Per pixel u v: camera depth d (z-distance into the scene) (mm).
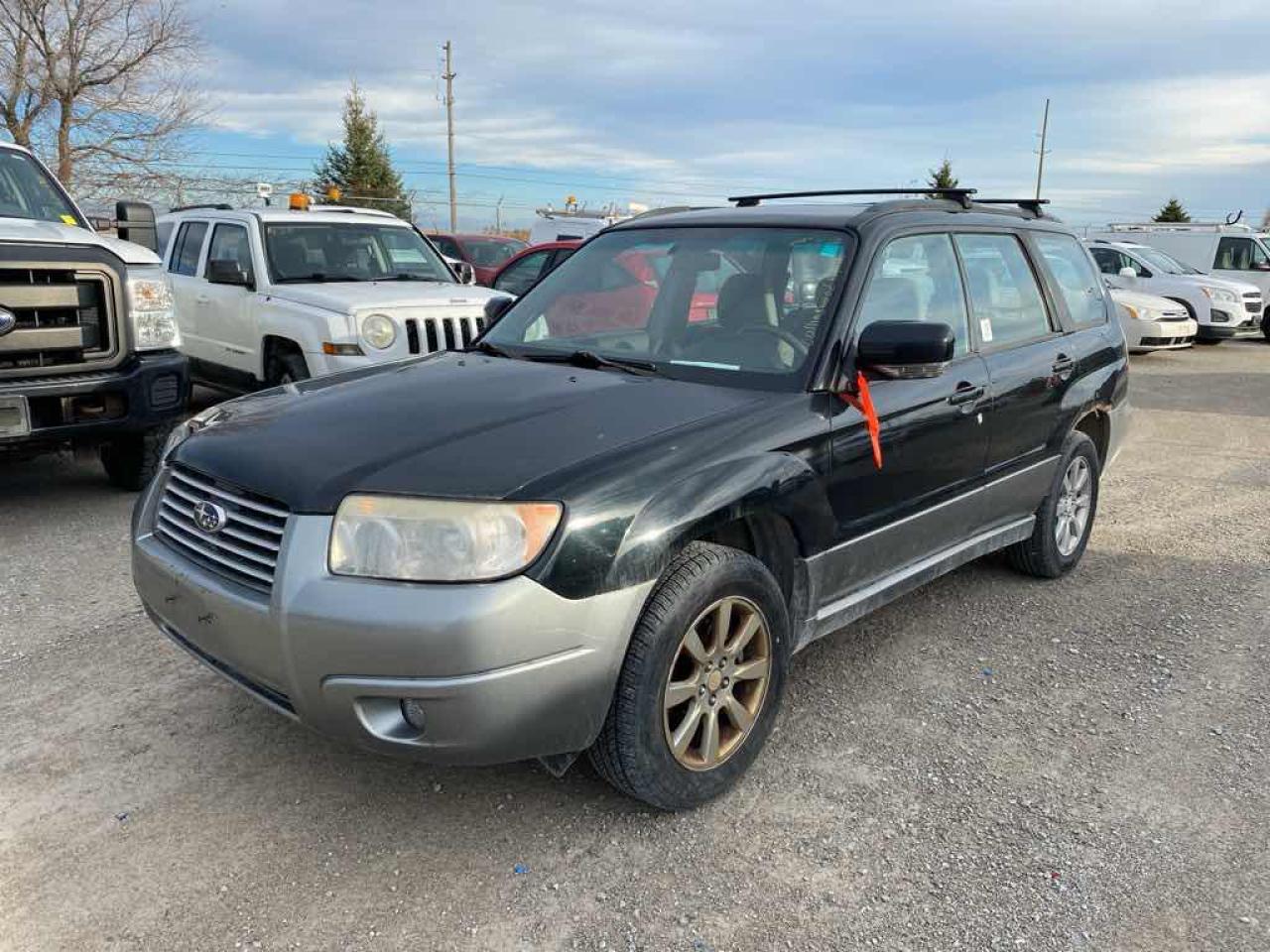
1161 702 3818
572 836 2893
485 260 15781
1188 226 20609
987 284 4332
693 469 2836
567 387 3303
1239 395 12297
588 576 2568
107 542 5414
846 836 2926
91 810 2963
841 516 3361
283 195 11711
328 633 2502
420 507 2531
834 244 3672
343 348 7180
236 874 2695
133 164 26703
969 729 3578
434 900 2611
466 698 2479
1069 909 2631
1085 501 5184
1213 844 2928
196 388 10703
